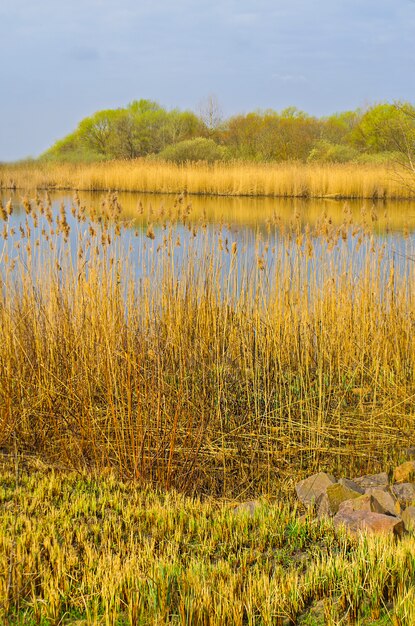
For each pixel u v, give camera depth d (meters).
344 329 8.13
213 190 31.61
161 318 7.57
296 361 8.05
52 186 34.25
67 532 4.46
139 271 8.13
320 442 6.42
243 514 4.82
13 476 5.56
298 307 8.12
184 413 6.38
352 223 9.23
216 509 5.21
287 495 5.68
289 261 8.45
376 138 43.12
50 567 4.05
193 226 8.08
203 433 6.28
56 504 5.03
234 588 3.78
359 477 5.88
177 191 32.16
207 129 59.84
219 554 4.32
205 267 8.12
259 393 6.99
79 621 3.57
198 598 3.63
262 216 22.00
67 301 7.09
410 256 9.04
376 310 8.35
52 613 3.60
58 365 6.78
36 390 6.64
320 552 4.31
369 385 7.64
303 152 46.41
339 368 7.71
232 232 14.21
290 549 4.39
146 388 6.15
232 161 37.72
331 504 5.08
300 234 8.28
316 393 7.36
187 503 5.16
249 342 7.62
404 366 7.76
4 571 3.90
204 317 7.83
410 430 6.81
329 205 26.81
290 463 6.30
